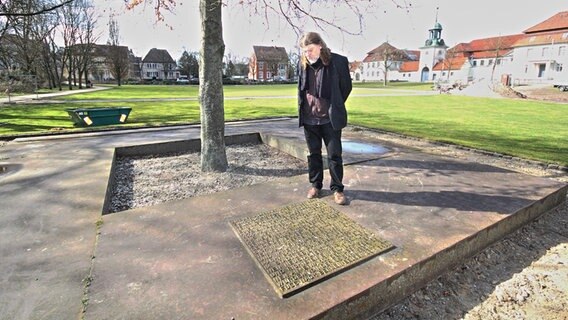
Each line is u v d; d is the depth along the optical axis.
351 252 2.49
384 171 4.49
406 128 10.01
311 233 2.79
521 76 55.12
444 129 9.99
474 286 2.53
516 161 6.11
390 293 2.26
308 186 3.94
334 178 3.41
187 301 1.95
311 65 3.17
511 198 3.56
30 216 3.08
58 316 1.82
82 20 38.28
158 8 5.15
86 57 42.47
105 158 5.17
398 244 2.62
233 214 3.17
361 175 4.31
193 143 6.55
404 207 3.31
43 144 6.25
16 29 20.80
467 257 2.80
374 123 11.11
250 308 1.90
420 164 4.84
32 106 16.70
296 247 2.56
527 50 54.09
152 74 89.06
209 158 5.00
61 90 36.47
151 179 4.74
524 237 3.25
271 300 1.97
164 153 6.29
